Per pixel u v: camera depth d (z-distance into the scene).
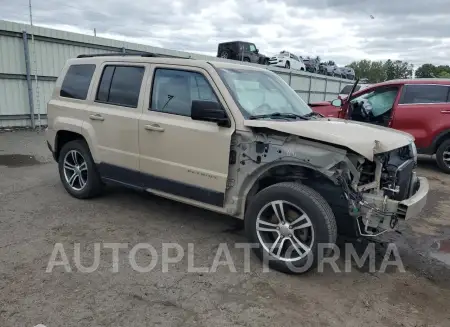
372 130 3.93
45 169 7.17
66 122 5.21
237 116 3.78
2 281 3.26
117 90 4.80
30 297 3.05
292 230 3.56
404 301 3.30
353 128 3.87
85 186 5.27
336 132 3.51
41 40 12.48
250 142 3.71
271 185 3.72
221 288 3.33
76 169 5.39
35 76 12.43
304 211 3.44
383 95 8.62
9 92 11.93
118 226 4.54
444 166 8.30
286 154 3.52
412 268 3.92
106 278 3.39
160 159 4.33
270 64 29.92
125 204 5.27
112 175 4.88
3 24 11.34
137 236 4.29
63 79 5.46
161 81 4.41
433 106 8.07
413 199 3.48
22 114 12.34
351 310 3.12
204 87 4.06
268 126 3.55
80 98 5.17
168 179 4.30
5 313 2.84
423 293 3.45
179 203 5.40
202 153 3.96
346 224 3.48
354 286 3.50
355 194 3.40
